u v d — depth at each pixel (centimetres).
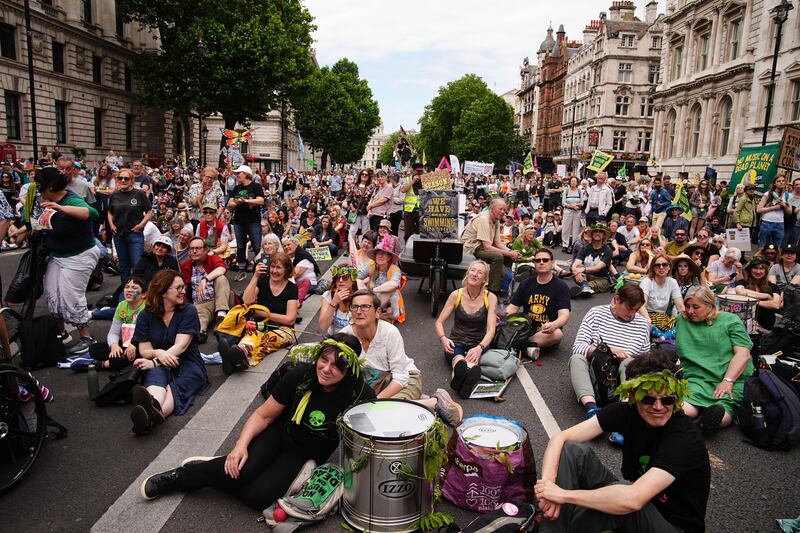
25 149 3120
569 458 308
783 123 2855
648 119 6088
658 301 681
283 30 3662
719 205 1834
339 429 346
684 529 287
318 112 7156
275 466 361
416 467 327
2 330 423
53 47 3353
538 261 666
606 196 1495
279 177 3684
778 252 834
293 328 670
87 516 344
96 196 1116
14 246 1277
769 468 425
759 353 595
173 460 409
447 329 780
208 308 722
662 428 293
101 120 3888
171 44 3556
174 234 936
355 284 592
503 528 295
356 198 1973
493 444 356
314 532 334
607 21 6100
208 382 543
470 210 1955
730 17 3475
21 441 388
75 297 612
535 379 595
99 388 520
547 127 8862
